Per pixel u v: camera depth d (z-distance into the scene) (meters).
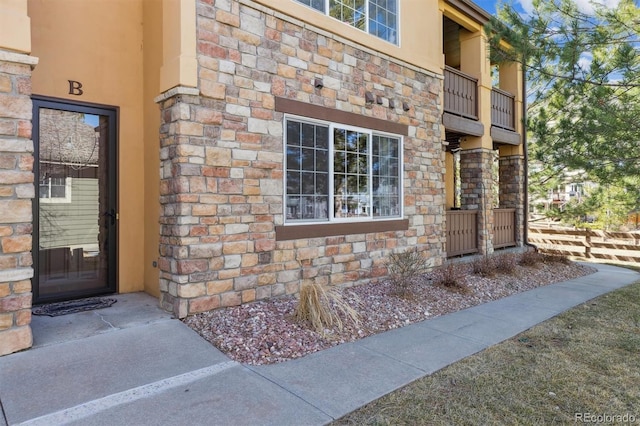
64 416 2.76
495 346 4.38
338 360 3.86
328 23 6.12
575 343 4.51
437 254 8.21
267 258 5.32
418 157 7.86
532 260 9.33
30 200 3.71
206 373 3.47
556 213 13.38
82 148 5.35
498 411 3.00
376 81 6.97
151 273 5.55
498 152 12.42
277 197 5.44
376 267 6.89
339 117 6.29
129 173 5.68
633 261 11.65
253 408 2.94
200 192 4.69
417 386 3.38
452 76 9.13
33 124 4.89
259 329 4.36
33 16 4.89
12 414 2.76
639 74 6.01
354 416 2.88
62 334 4.09
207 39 4.78
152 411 2.86
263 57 5.32
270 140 5.36
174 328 4.33
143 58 5.76
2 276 3.53
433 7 8.36
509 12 6.84
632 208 10.79
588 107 6.55
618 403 3.15
